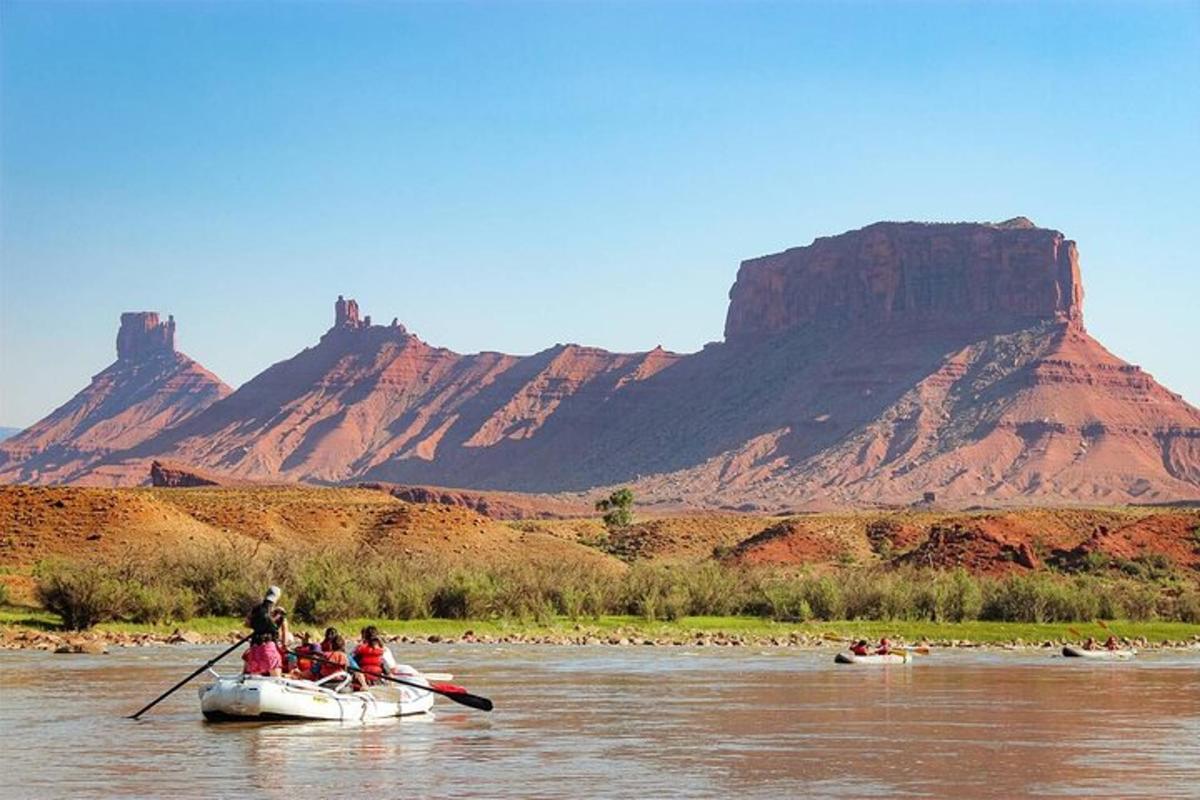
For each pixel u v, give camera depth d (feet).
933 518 510.58
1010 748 108.27
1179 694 155.94
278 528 377.91
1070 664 208.54
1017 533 425.28
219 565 246.88
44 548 307.58
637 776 93.81
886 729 119.65
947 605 299.79
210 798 84.64
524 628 250.16
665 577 296.51
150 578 238.07
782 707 136.05
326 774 93.15
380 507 411.54
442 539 380.17
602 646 227.40
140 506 333.42
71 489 337.52
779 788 89.86
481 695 146.10
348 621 240.12
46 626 219.20
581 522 622.13
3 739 107.24
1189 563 417.28
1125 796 87.81
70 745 104.27
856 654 200.95
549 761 99.71
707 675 173.17
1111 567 403.95
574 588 277.44
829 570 406.62
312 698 117.29
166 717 120.06
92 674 158.10
